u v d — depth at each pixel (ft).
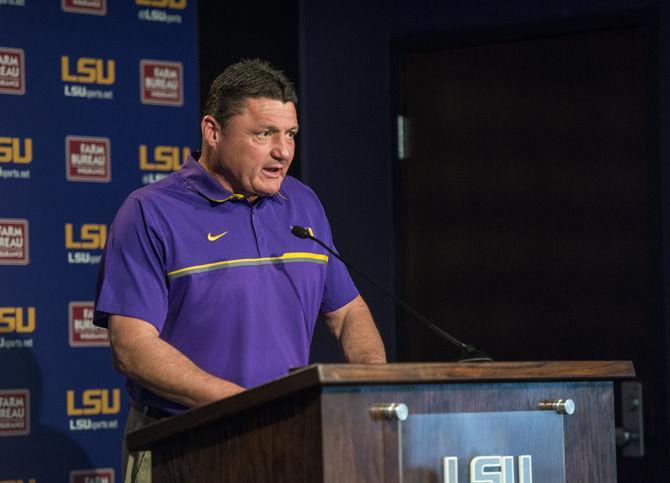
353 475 15.23
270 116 21.70
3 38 34.68
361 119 43.47
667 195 38.50
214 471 16.52
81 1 35.94
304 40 42.73
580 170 40.37
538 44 41.19
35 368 34.47
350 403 15.29
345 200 43.16
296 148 43.01
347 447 15.20
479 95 42.24
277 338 22.20
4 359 34.04
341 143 43.29
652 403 38.70
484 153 42.14
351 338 23.67
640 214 39.29
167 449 17.22
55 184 35.17
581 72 40.42
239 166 21.94
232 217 22.43
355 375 15.03
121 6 36.55
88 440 35.06
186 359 19.90
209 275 21.89
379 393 15.60
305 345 22.85
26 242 34.60
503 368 16.52
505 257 41.68
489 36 41.78
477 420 16.48
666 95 38.70
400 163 43.42
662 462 38.37
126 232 21.75
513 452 16.79
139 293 21.25
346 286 24.36
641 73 39.32
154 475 17.38
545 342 40.83
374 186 43.39
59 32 35.55
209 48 39.68
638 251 39.27
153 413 21.42
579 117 40.45
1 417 33.88
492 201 41.93
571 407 17.25
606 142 39.93
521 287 41.34
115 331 21.03
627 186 39.52
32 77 35.01
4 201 34.35
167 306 21.81
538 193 41.09
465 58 42.50
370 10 43.42
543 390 17.29
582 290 40.22
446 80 42.83
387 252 43.29
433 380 15.76
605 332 39.73
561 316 40.55
